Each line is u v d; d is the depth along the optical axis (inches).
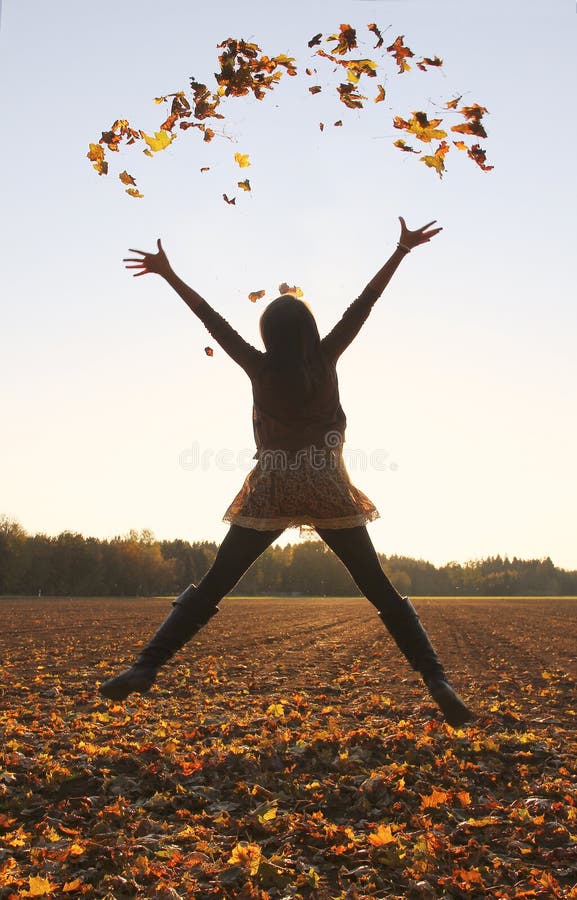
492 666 657.6
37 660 666.8
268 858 171.8
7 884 154.4
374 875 161.8
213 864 164.9
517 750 290.4
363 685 516.7
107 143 156.8
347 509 133.6
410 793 223.3
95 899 150.9
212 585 135.7
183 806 215.3
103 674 564.7
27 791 221.0
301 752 273.9
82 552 4963.1
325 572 6786.4
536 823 199.2
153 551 5369.1
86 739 300.2
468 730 316.8
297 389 132.9
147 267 142.9
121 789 227.3
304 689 497.4
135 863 163.9
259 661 687.1
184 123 159.6
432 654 139.8
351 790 231.6
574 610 2260.1
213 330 140.1
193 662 655.8
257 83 156.6
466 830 193.5
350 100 147.3
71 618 1494.8
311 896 153.3
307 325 136.8
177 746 287.1
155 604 2568.9
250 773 247.6
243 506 135.6
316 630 1186.0
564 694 476.7
